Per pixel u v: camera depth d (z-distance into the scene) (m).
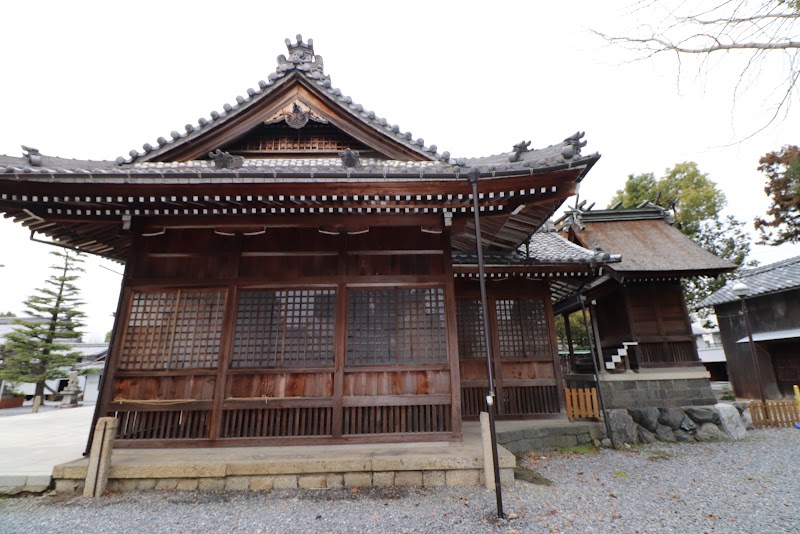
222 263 6.34
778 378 13.38
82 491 4.81
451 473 5.02
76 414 14.04
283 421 5.80
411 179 5.36
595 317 12.12
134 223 6.36
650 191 23.48
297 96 7.28
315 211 5.99
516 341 8.99
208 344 6.02
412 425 5.88
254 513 4.21
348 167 5.93
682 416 9.45
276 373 5.90
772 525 3.98
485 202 5.78
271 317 6.16
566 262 8.57
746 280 14.97
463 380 8.80
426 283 6.30
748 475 6.07
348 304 6.23
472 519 4.02
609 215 13.70
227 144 7.31
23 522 4.02
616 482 5.71
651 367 10.18
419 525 3.89
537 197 5.77
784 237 18.56
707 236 22.56
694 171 22.75
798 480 5.70
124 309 6.07
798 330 12.58
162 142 6.84
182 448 5.57
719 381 22.58
